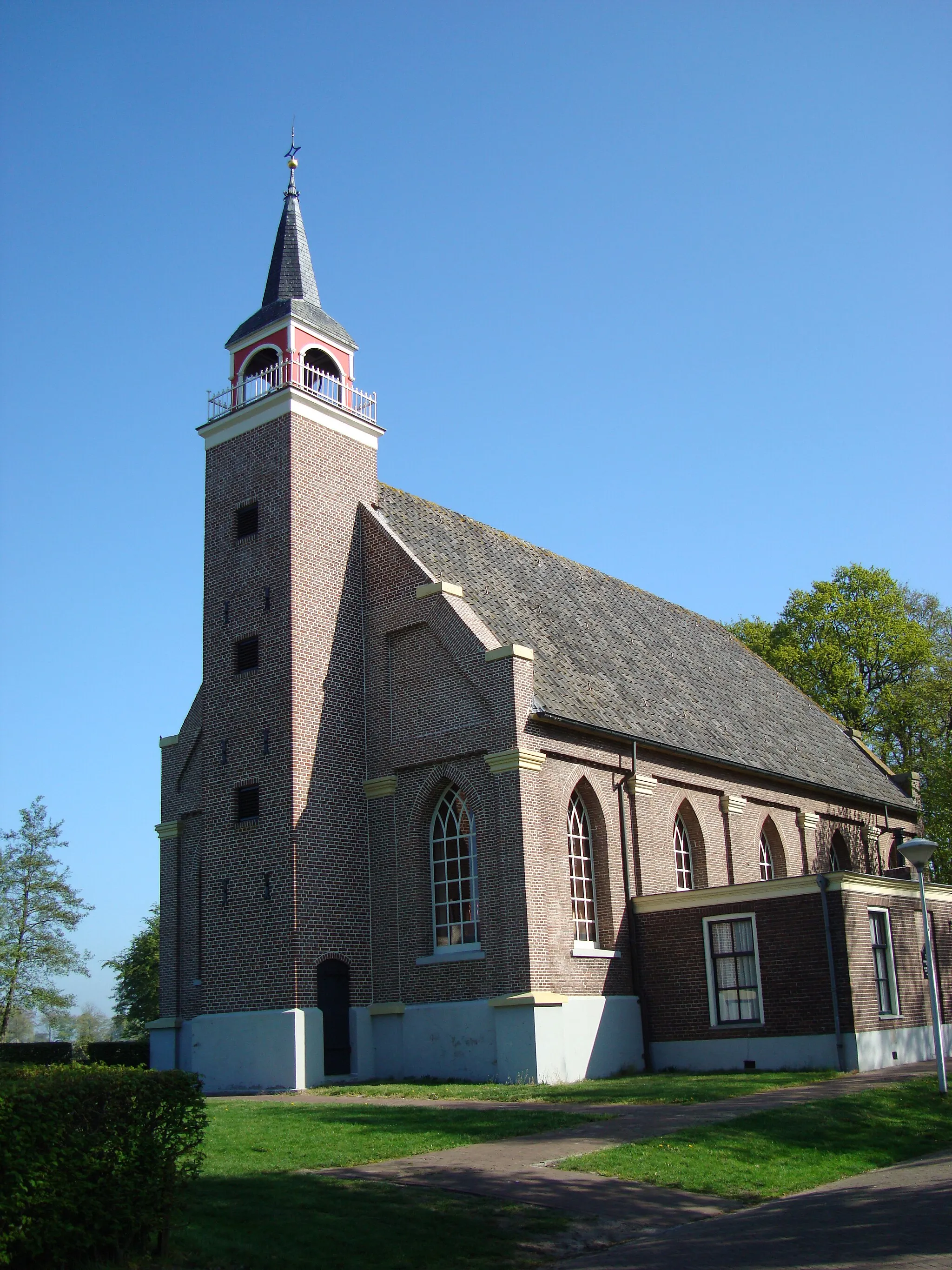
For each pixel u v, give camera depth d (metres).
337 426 34.97
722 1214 14.25
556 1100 22.80
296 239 37.66
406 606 33.06
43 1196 10.19
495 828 29.62
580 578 43.62
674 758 36.44
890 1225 12.98
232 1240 11.84
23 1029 70.06
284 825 30.73
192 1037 34.91
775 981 29.28
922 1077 24.98
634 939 32.38
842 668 64.19
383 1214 13.17
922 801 51.66
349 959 31.00
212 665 33.81
